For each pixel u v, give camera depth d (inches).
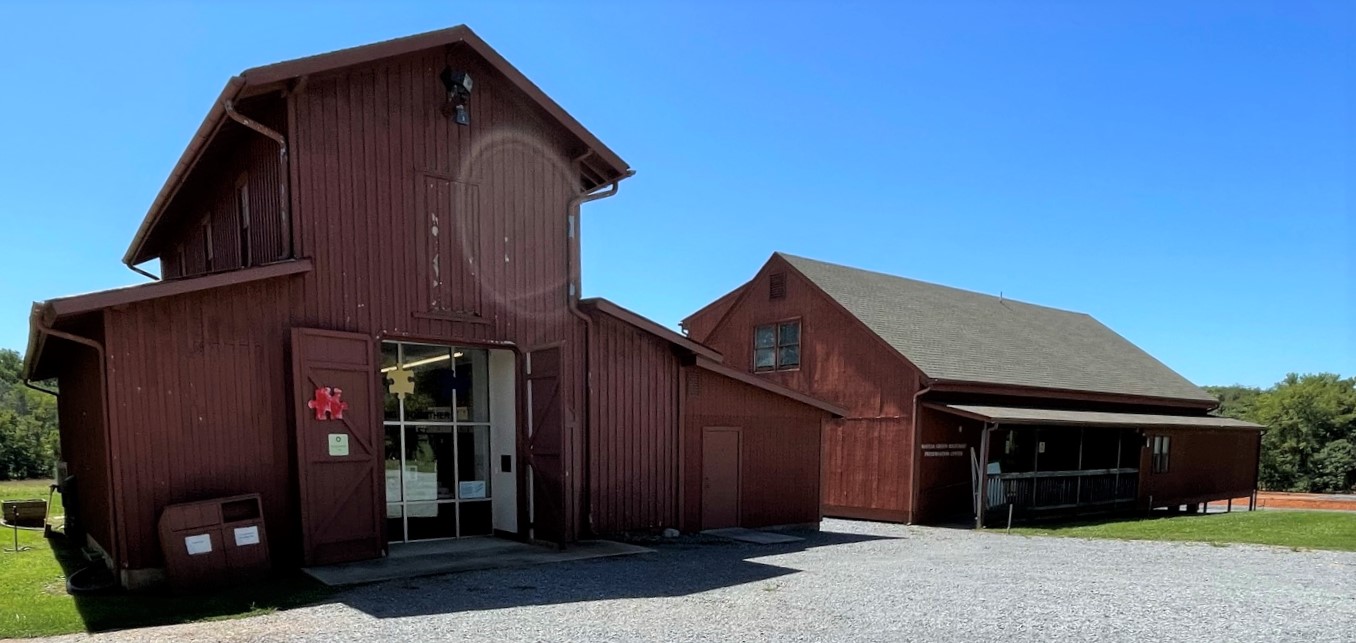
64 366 471.2
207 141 363.9
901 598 273.7
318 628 223.0
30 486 1037.2
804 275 775.7
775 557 386.6
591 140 419.5
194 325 298.2
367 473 332.5
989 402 707.4
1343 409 1535.4
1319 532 508.1
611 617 238.5
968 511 695.7
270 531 310.8
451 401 406.0
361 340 335.0
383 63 354.3
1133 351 1038.4
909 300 845.2
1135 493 790.5
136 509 281.9
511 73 388.2
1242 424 916.0
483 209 386.9
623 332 437.7
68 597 269.0
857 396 713.0
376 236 347.3
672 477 454.6
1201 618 243.3
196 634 216.2
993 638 216.8
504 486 410.6
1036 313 1031.6
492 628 223.3
